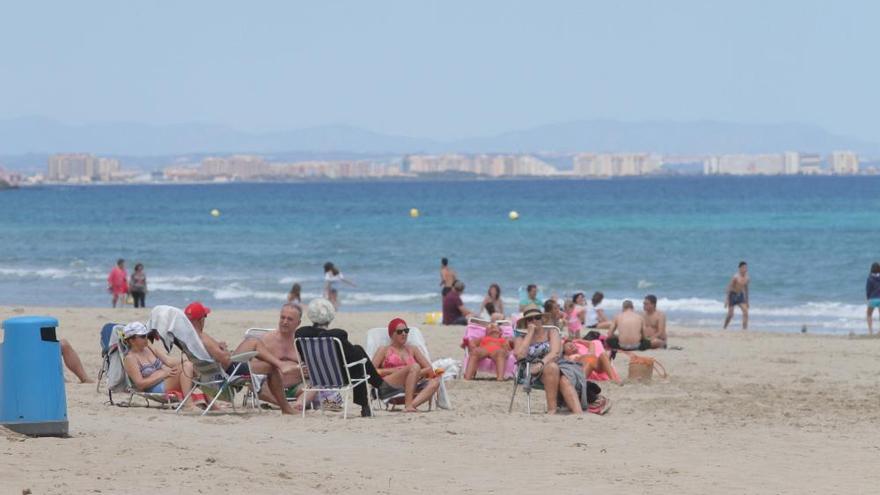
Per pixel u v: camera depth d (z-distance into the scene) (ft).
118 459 81.56
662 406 127.03
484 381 152.76
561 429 108.78
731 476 87.15
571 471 88.12
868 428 111.86
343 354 111.96
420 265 450.71
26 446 83.61
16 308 265.54
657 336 198.29
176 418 110.32
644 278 394.93
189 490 72.90
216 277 409.08
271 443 96.58
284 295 355.15
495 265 446.60
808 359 181.27
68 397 125.59
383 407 125.29
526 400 133.80
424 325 238.07
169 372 119.75
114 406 118.73
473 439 102.42
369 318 258.37
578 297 228.84
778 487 83.15
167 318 111.75
